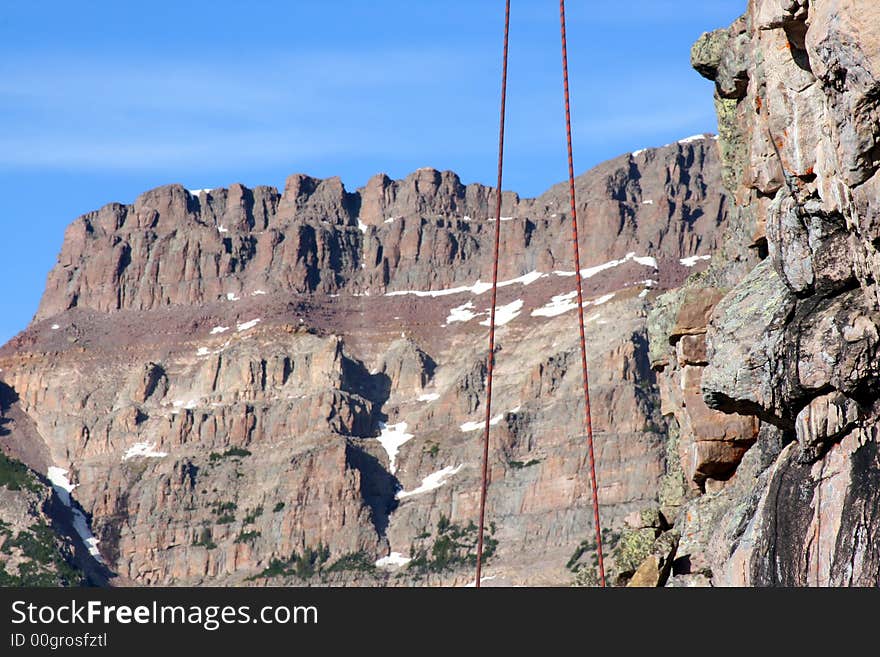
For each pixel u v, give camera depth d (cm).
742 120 7838
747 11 7006
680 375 8881
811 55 4753
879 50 4397
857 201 4812
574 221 7406
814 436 5475
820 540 5403
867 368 5259
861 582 5094
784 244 5734
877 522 5103
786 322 5788
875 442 5259
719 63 7881
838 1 4528
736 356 5950
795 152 5428
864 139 4641
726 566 6144
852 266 5419
